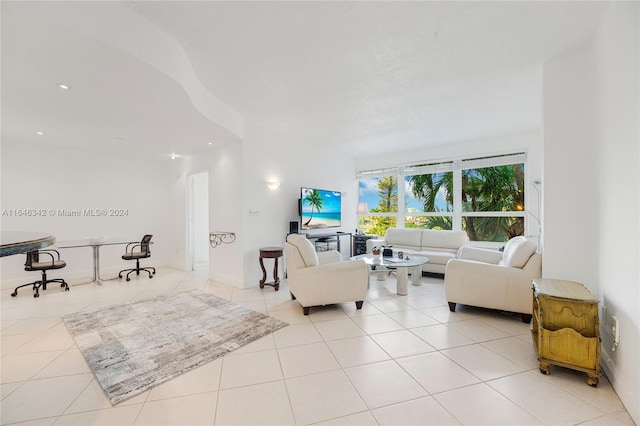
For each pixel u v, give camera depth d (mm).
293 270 3424
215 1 1852
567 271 2477
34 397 1802
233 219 4492
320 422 1569
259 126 4543
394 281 4762
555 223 2533
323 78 2910
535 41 2285
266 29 2141
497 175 5242
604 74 2014
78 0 1704
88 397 1802
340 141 5414
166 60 2213
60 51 1908
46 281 4227
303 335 2684
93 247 4727
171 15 1997
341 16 1989
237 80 2967
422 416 1607
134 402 1749
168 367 2135
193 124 3480
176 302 3678
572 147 2451
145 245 5176
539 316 2061
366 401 1740
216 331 2773
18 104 2863
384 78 2906
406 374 2027
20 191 4469
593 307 1912
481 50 2410
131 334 2711
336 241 5957
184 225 5703
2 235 1660
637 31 1568
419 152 5977
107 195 5391
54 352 2385
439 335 2666
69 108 2967
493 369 2086
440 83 3021
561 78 2512
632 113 1614
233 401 1753
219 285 4531
